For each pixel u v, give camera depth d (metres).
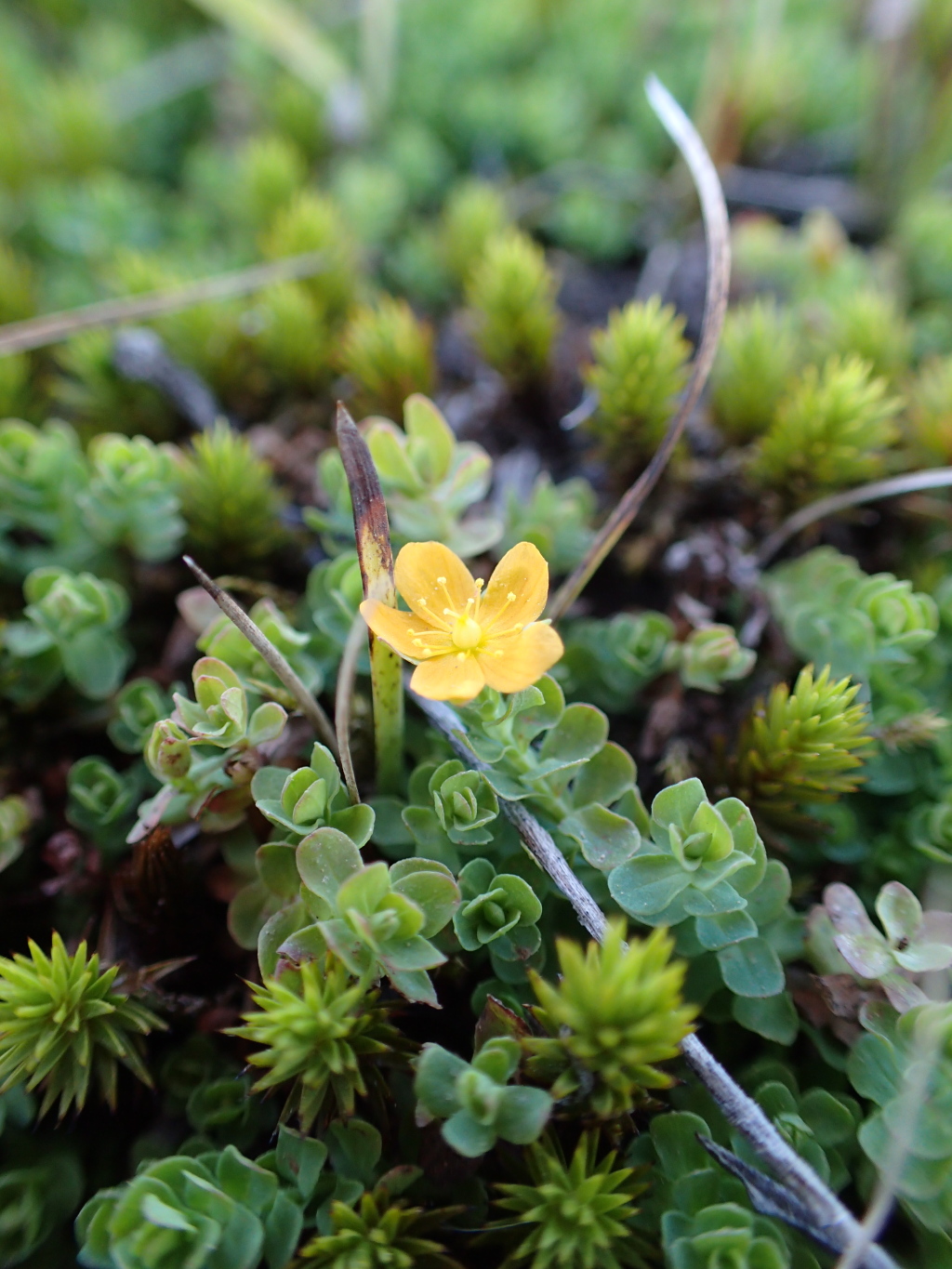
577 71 0.09
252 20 0.08
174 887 0.05
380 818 0.05
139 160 0.09
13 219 0.08
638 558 0.06
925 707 0.05
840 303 0.07
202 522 0.06
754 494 0.06
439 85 0.09
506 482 0.06
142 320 0.07
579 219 0.08
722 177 0.08
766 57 0.09
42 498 0.05
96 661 0.05
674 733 0.05
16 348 0.06
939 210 0.08
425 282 0.08
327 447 0.07
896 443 0.06
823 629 0.05
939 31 0.08
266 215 0.08
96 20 0.10
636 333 0.06
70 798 0.05
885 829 0.05
